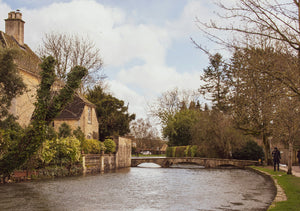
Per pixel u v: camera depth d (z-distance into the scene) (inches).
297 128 873.5
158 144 3914.9
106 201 558.9
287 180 758.5
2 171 765.9
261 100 396.5
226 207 509.0
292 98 522.3
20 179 827.4
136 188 767.7
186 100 2709.2
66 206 498.3
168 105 2704.2
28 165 865.5
